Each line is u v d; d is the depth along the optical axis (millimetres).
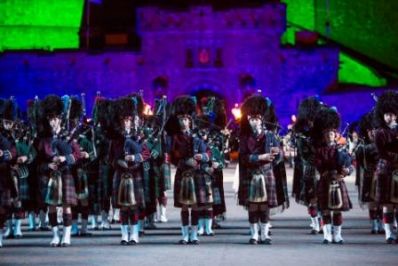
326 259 19078
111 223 29312
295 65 101750
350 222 28641
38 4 118125
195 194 22359
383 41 117625
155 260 19062
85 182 24656
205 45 102438
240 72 102000
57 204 22000
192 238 22594
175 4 109438
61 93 104062
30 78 104188
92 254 20281
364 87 102188
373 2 117875
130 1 119250
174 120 22922
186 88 102688
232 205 36281
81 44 117562
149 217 26922
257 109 22125
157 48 103125
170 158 22750
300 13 117875
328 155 22203
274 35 101688
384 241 22812
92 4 119500
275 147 21969
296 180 26266
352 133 28625
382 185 22219
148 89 103250
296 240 23234
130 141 22484
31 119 23875
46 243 22922
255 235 22484
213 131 26047
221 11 102312
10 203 22656
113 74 103625
